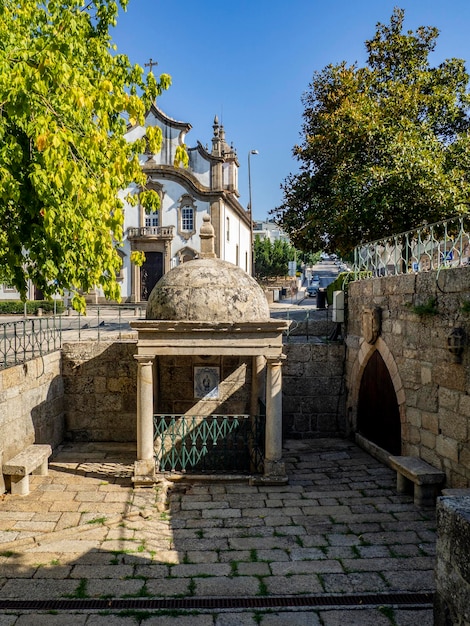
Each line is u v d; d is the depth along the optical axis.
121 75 7.59
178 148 6.95
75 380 11.84
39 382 10.35
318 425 12.21
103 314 25.72
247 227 45.72
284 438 12.17
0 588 5.54
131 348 11.77
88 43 7.41
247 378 11.45
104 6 7.87
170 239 33.72
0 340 12.77
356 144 14.06
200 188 33.47
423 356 8.34
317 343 12.27
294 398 12.20
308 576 5.81
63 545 6.59
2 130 5.82
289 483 9.00
